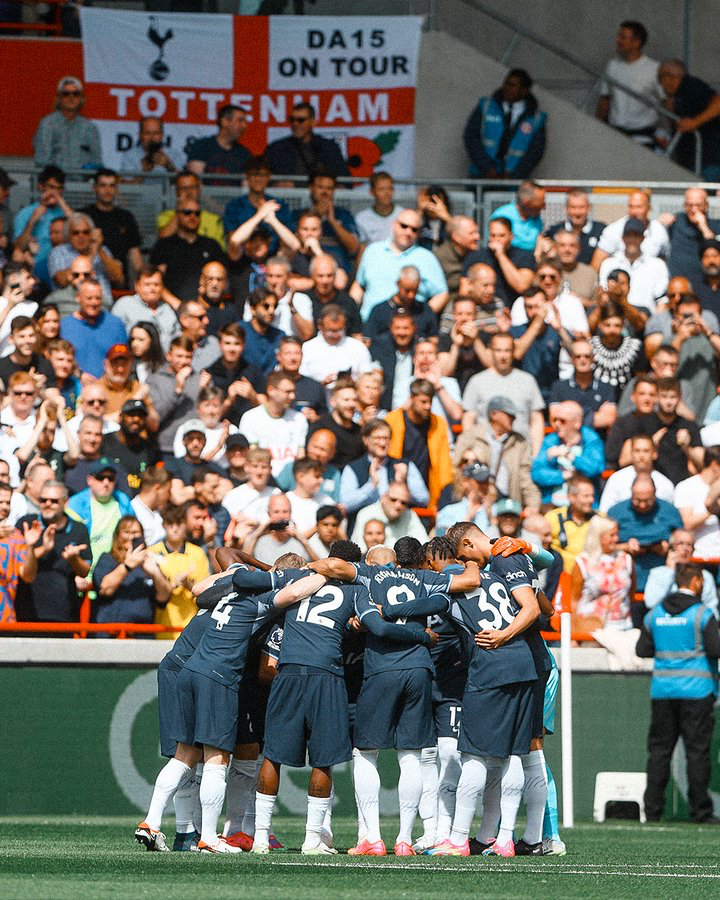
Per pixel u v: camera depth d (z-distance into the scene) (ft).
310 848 111.96
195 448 171.94
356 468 170.81
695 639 160.45
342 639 112.88
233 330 184.24
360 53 231.71
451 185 226.38
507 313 196.34
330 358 187.52
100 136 227.40
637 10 261.85
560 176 241.96
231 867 97.45
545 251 207.82
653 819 161.58
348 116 231.71
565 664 150.30
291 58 231.30
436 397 183.21
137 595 158.92
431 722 112.88
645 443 175.94
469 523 113.80
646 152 242.99
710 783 167.32
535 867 102.89
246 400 182.70
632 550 169.78
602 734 169.27
